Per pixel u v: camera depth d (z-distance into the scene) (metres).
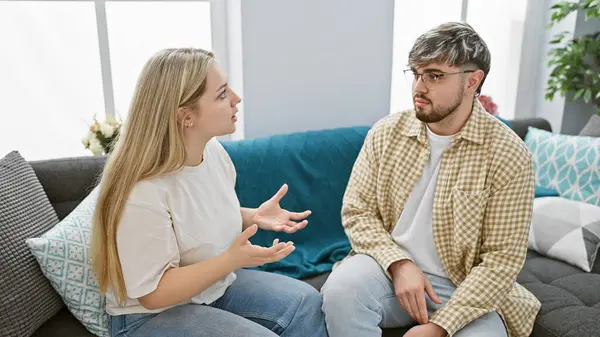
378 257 1.36
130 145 1.12
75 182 1.59
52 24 1.94
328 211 1.88
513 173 1.29
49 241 1.26
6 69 1.91
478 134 1.33
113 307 1.20
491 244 1.31
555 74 2.46
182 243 1.18
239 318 1.15
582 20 2.51
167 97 1.11
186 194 1.20
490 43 2.67
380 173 1.47
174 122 1.12
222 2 2.13
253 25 1.95
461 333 1.23
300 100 2.13
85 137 1.79
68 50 1.98
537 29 2.72
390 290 1.34
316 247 1.82
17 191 1.36
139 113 1.12
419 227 1.41
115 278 1.12
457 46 1.24
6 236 1.23
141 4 2.05
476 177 1.32
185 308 1.17
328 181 1.89
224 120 1.19
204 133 1.19
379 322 1.28
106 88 2.04
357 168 1.57
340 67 2.16
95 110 2.07
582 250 1.68
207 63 1.16
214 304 1.31
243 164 1.76
